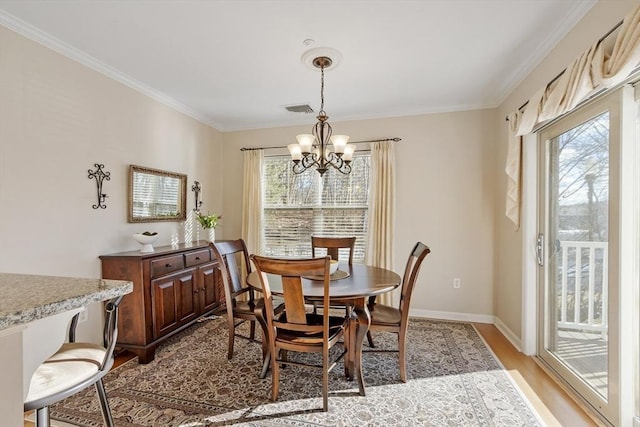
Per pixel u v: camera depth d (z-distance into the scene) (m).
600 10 1.75
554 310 2.47
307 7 1.91
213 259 3.58
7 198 2.04
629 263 1.69
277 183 4.32
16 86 2.09
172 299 2.89
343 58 2.54
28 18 2.03
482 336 3.13
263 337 2.34
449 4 1.89
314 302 2.33
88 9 1.93
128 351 2.75
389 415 1.88
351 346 2.27
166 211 3.44
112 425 1.30
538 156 2.65
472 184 3.60
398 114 3.84
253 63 2.63
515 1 1.86
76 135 2.48
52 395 0.99
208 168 4.22
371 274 2.59
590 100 1.93
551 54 2.29
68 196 2.42
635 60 1.40
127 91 2.96
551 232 2.52
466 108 3.61
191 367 2.47
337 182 4.08
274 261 1.86
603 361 1.91
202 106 3.68
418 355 2.68
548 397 2.08
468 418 1.85
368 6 1.90
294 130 4.26
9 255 2.05
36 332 0.91
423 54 2.48
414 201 3.78
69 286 0.89
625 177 1.68
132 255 2.60
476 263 3.59
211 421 1.82
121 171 2.89
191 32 2.19
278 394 2.08
